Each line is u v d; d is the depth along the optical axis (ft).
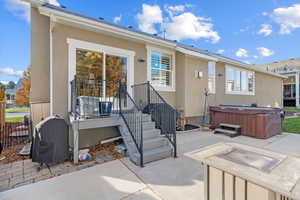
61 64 15.67
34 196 8.48
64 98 15.79
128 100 20.15
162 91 23.63
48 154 11.86
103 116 15.31
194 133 23.25
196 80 25.36
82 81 17.07
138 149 12.50
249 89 37.55
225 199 5.26
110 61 19.12
